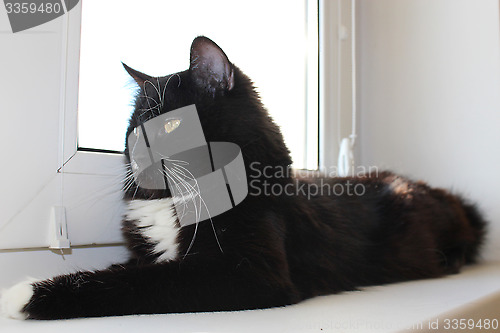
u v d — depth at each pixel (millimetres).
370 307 920
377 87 1976
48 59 1083
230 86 1103
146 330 719
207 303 849
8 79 1023
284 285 936
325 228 1182
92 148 1195
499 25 1674
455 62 1774
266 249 947
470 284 1235
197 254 927
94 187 1162
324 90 1816
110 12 1232
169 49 1357
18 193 1036
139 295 821
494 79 1685
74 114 1132
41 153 1071
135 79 1190
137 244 1125
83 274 855
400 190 1496
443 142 1803
